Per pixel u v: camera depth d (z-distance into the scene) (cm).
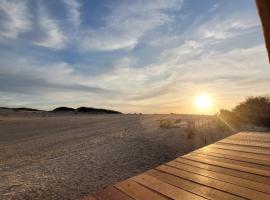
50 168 783
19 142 1328
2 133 1736
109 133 1553
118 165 796
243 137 614
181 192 285
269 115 1335
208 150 490
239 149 482
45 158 927
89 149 1061
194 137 1221
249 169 351
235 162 393
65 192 575
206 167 375
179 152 969
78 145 1173
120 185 317
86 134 1561
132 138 1292
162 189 297
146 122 2408
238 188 286
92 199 281
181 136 1287
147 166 786
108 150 1022
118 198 279
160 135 1362
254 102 1529
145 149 1017
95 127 2025
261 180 305
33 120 3019
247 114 1450
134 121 2611
